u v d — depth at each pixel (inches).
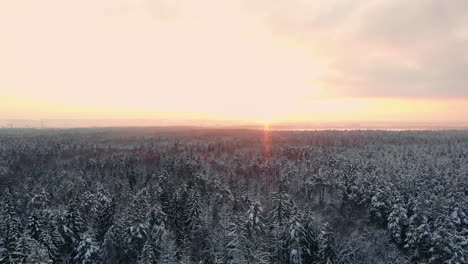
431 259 1681.8
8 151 5034.5
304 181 3705.7
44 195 2723.9
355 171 3324.3
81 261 1711.4
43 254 1412.4
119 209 2519.7
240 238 1871.3
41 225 1921.8
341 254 2169.0
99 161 4525.1
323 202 3260.3
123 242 1963.6
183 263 1862.7
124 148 6619.1
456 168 3622.0
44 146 5989.2
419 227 1868.8
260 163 4426.7
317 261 1936.5
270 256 1995.6
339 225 2709.2
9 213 2135.8
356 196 2847.0
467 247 1724.9
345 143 6722.4
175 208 2364.7
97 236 2146.9
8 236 1665.8
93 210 2299.5
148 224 1993.1
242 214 2385.6
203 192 3031.5
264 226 2069.4
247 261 1752.0
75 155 5423.2
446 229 1641.2
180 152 5521.7
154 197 2503.7
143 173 4156.0
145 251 1771.7
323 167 3754.9
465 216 2048.5
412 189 2696.9
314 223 2415.1
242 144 6742.1
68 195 3080.7
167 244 2086.6
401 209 2208.4
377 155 5054.1
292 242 1846.7
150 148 5890.8
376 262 2158.0
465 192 2677.2
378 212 2486.5
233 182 3540.8
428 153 5191.9
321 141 7185.0
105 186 3329.2
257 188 3634.4
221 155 5408.5
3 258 1534.2
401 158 4670.3
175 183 3243.1
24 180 3937.0
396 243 2257.6
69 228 1959.9
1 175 3833.7
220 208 2659.9
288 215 2170.3
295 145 6279.5
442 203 2044.8
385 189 2524.6
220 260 1845.5
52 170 4355.3
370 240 2404.0
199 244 2198.6
